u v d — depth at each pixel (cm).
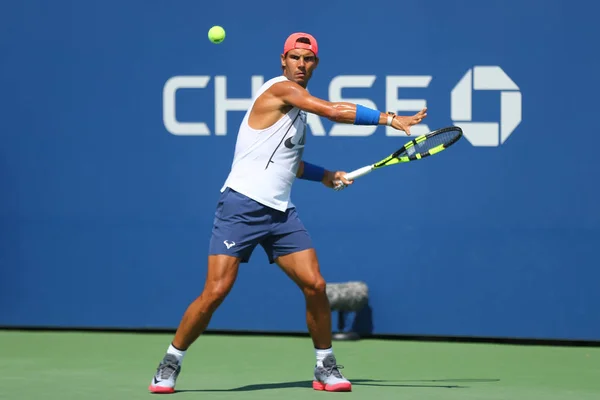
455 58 2402
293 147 1741
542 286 2400
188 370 2069
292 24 2461
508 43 2380
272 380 1939
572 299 2391
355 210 2469
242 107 2492
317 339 1791
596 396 1781
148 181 2539
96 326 2580
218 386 1859
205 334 2591
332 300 2386
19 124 2580
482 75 2394
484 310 2425
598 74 2353
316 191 2483
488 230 2414
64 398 1717
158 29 2514
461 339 2511
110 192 2555
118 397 1723
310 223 2489
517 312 2412
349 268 2478
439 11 2402
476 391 1819
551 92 2372
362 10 2433
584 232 2377
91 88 2548
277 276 2520
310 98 1686
